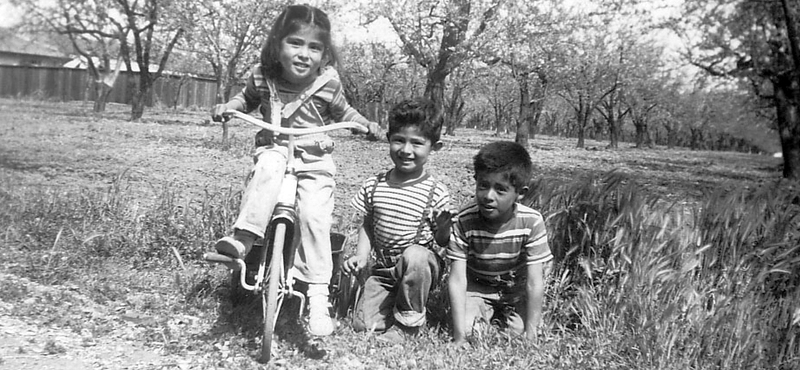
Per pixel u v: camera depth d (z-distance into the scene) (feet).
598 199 12.30
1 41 39.86
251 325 11.38
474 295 11.78
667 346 10.23
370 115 63.98
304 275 10.55
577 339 10.80
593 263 11.95
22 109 38.17
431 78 47.26
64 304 12.04
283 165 10.29
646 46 57.06
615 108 77.10
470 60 47.65
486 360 10.24
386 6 44.50
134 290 13.19
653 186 30.12
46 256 14.38
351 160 34.30
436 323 12.22
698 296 11.02
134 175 24.35
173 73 64.03
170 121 49.60
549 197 12.79
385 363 10.36
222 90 37.06
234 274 12.32
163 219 16.48
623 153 61.93
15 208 17.33
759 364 10.02
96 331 10.77
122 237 15.65
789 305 10.44
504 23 46.21
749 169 47.98
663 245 11.57
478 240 11.38
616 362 10.23
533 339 10.91
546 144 66.54
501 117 72.13
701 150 72.69
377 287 11.78
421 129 11.41
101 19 41.34
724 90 46.80
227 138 37.27
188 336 10.89
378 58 62.13
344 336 11.24
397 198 11.64
